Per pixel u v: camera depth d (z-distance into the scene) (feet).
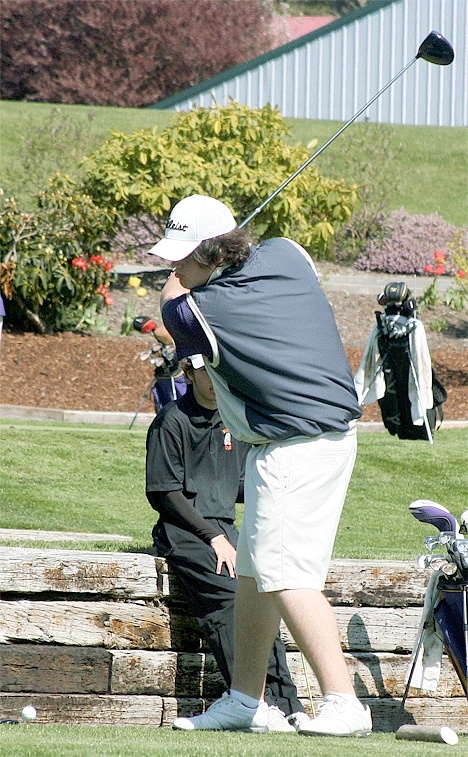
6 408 113.09
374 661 48.03
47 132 206.08
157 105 271.69
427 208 219.41
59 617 44.68
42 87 332.39
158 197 151.02
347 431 39.47
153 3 338.54
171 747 33.88
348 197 156.97
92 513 80.89
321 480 38.55
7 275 140.15
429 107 257.55
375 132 219.41
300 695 47.09
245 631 40.75
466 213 218.18
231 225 39.55
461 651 45.14
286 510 38.34
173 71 339.16
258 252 40.14
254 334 38.45
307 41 260.62
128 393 124.47
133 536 71.10
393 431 80.43
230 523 46.75
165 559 45.78
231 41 346.13
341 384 39.40
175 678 45.70
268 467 38.68
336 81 259.19
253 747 34.32
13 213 145.59
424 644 46.16
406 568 48.88
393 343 78.79
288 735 38.78
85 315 147.64
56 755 31.86
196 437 45.52
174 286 42.91
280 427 38.47
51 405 118.62
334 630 38.19
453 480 95.20
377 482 93.61
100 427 108.99
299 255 40.83
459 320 170.81
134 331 149.07
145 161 152.15
